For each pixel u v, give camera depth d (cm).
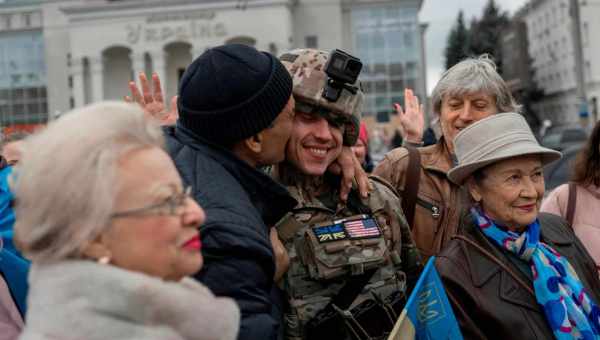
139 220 122
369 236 216
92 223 117
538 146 217
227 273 163
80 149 118
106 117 124
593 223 302
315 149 216
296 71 216
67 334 115
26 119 4344
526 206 218
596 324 214
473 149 222
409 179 290
